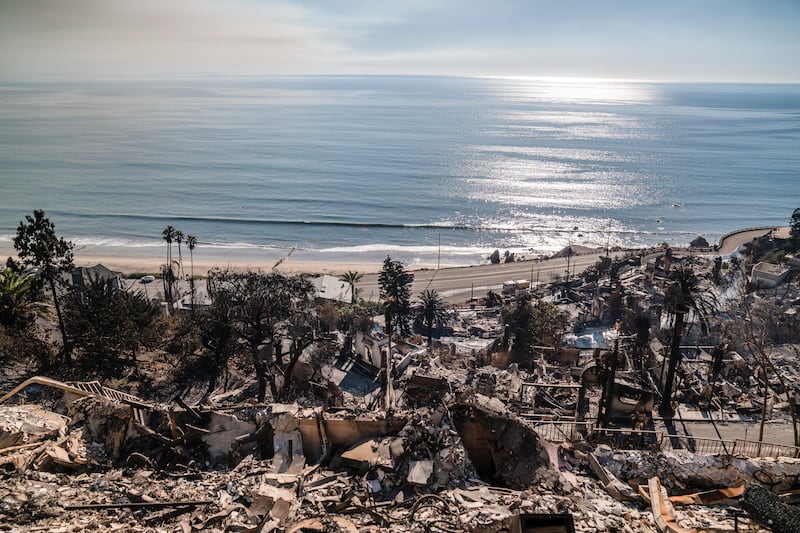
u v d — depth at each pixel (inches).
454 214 7504.9
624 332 2390.5
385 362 1740.9
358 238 6230.3
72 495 547.5
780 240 4185.5
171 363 1681.8
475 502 537.3
